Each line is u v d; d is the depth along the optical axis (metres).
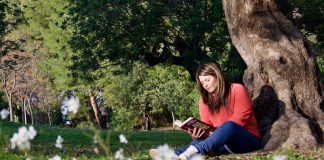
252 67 9.91
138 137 21.55
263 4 10.10
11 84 58.78
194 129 7.19
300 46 9.77
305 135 8.21
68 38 49.75
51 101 60.31
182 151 6.95
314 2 23.61
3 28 25.70
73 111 3.64
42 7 53.62
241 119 7.21
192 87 47.59
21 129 3.50
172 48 28.22
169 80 48.28
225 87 7.26
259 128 8.90
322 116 9.10
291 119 8.62
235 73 24.11
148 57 26.17
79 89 52.06
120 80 49.47
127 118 52.41
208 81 7.27
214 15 23.44
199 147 6.78
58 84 52.09
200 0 24.17
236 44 10.37
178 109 49.31
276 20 10.04
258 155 7.15
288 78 9.41
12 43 26.88
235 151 7.16
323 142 8.31
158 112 54.53
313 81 9.46
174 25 23.84
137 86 50.28
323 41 25.09
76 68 27.33
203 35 24.92
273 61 9.63
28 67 57.69
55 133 20.20
